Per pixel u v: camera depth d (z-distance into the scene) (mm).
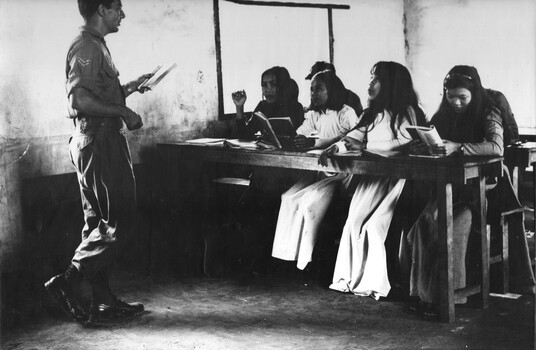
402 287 4621
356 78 8383
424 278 4301
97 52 4207
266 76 6617
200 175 5953
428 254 4297
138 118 4312
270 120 5430
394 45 8992
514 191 5168
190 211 5734
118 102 4371
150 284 5160
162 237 5789
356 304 4590
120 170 4273
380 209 4770
